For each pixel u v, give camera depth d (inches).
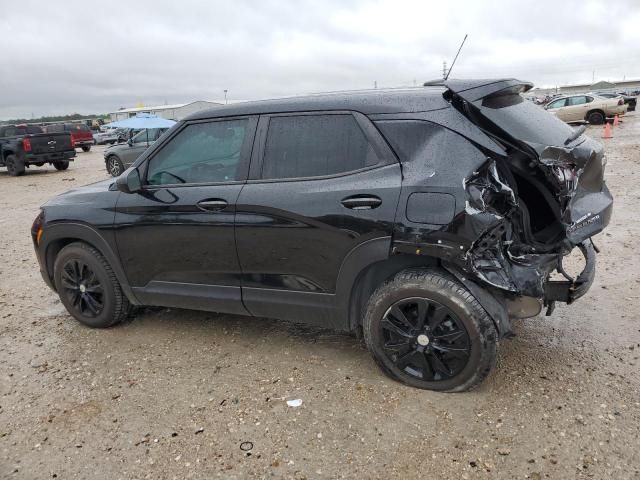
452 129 119.3
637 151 577.6
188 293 153.6
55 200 174.6
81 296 173.2
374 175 123.4
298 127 135.3
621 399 120.1
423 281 121.7
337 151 129.9
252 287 143.2
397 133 123.6
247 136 140.9
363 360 144.5
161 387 136.9
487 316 118.0
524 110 129.5
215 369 144.5
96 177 675.4
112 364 150.6
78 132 1250.0
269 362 146.5
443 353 124.2
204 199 142.0
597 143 134.1
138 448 113.6
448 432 112.4
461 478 99.7
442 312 121.0
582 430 110.4
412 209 117.3
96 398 133.5
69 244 172.1
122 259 160.4
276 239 134.4
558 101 1073.5
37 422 124.6
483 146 116.4
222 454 110.1
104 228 159.6
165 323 176.7
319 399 127.2
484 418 116.3
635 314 163.8
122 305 170.1
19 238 324.2
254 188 136.6
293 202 130.3
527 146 114.6
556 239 125.3
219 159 144.6
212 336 165.0
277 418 120.8
